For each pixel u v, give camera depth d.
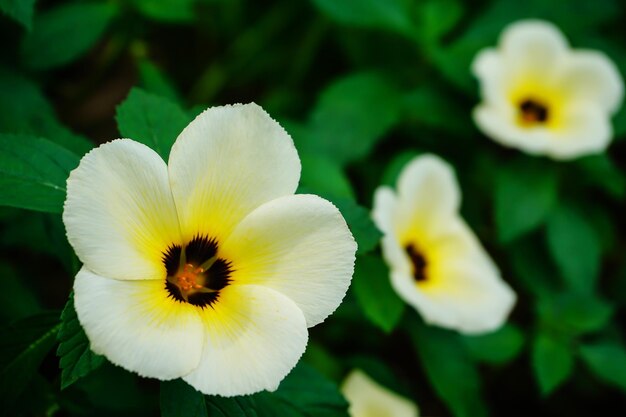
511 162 0.45
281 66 0.50
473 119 0.46
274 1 0.50
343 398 0.35
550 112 0.45
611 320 0.47
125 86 0.49
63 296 0.45
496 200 0.44
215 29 0.50
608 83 0.44
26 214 0.39
